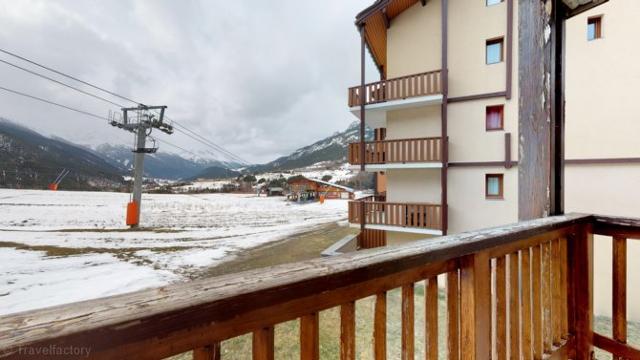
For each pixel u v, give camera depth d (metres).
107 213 20.31
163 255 10.12
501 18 7.33
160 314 0.51
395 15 8.69
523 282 1.51
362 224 8.41
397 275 0.96
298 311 0.72
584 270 1.93
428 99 7.70
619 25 6.05
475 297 1.17
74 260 9.09
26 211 19.72
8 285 6.86
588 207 6.16
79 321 0.44
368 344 4.06
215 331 0.58
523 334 1.51
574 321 1.91
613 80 6.06
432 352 1.06
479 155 7.46
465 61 7.68
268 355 0.67
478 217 7.43
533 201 1.80
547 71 1.79
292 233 15.05
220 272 8.27
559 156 1.84
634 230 1.82
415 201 8.24
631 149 5.89
